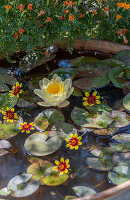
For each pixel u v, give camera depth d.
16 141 0.98
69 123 1.02
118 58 1.21
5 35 1.16
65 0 1.14
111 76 1.15
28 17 1.14
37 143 0.97
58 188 0.89
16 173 0.92
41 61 1.22
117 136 0.99
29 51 1.13
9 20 1.15
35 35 1.16
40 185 0.89
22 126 1.01
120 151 0.95
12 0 1.14
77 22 1.13
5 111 1.05
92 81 1.14
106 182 0.90
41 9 1.11
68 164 0.93
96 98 1.08
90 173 0.91
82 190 0.88
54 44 1.27
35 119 1.03
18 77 1.16
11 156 0.95
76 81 1.14
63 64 1.21
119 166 0.92
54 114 1.05
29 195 0.87
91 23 1.23
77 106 1.07
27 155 0.95
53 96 1.01
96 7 1.21
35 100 1.09
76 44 1.26
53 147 0.96
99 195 0.82
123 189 0.83
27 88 1.12
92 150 0.96
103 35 1.24
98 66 1.19
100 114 1.04
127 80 1.13
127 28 1.24
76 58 1.23
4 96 1.10
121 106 1.06
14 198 0.87
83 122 1.02
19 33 1.15
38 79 1.15
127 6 1.11
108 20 1.18
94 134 1.00
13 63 1.21
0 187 0.89
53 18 1.16
